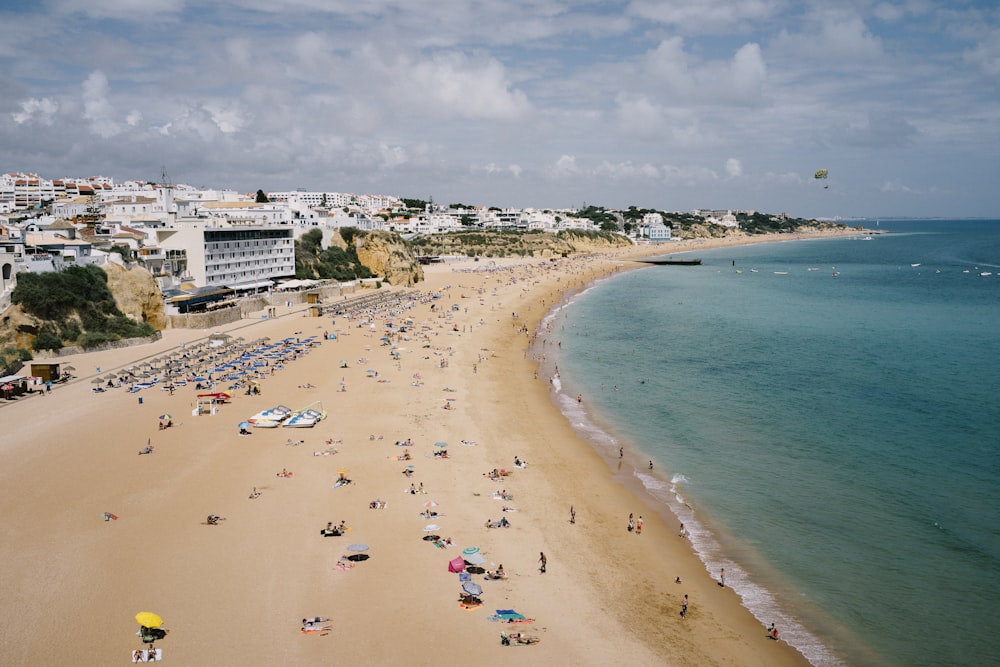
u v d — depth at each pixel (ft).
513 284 642.63
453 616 111.96
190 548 130.52
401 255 623.36
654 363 308.40
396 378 266.16
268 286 472.85
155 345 309.83
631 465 182.91
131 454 177.47
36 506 146.51
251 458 176.86
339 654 101.71
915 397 247.91
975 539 141.79
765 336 379.35
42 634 104.01
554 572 127.54
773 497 162.81
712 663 103.91
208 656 100.32
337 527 139.64
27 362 268.62
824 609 118.42
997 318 448.65
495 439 199.52
